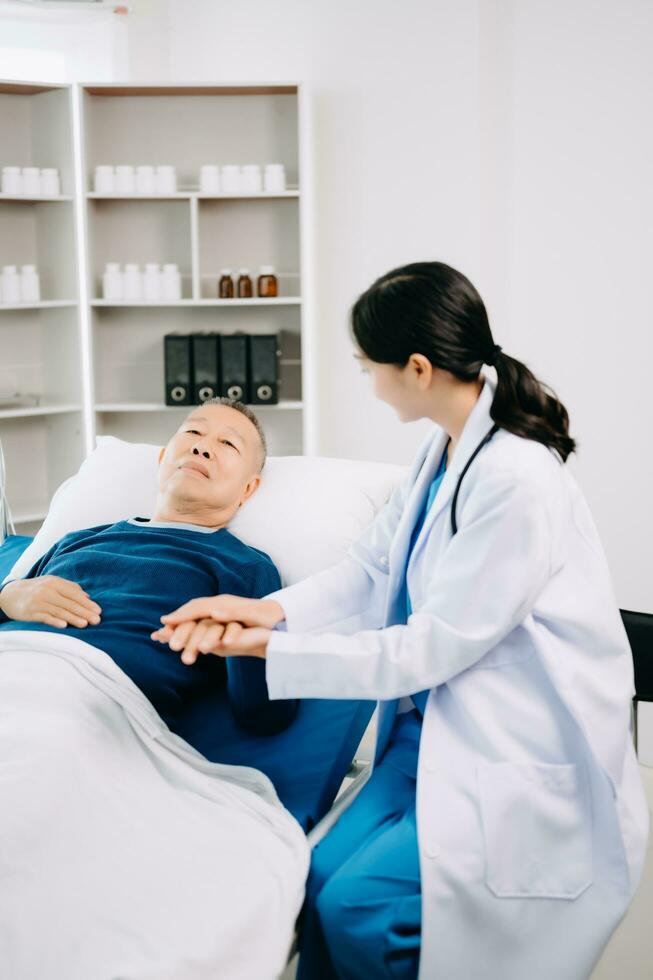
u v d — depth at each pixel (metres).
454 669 1.25
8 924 1.11
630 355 3.10
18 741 1.30
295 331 3.55
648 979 1.62
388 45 3.30
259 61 3.44
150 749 1.43
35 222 3.49
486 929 1.23
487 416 1.31
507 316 3.27
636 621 1.84
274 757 1.54
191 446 1.89
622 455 3.15
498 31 3.17
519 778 1.24
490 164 3.26
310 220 3.46
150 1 3.46
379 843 1.27
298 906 1.23
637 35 2.94
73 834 1.24
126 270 3.38
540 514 1.22
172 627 1.35
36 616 1.60
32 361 3.56
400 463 3.55
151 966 1.08
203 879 1.22
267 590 1.72
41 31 3.48
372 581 1.55
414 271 1.28
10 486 3.56
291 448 3.61
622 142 3.01
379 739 1.48
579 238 3.11
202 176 3.34
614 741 1.29
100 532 1.87
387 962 1.21
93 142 3.41
